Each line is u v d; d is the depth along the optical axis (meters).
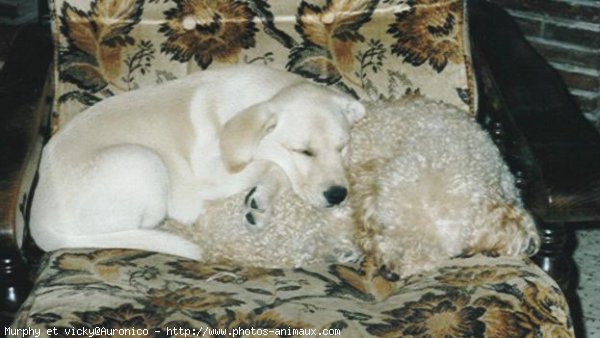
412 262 1.34
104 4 1.45
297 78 1.47
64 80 1.46
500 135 1.48
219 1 1.47
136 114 1.44
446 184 1.36
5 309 1.25
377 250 1.36
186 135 1.45
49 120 1.49
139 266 1.29
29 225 1.36
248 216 1.40
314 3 1.47
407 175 1.38
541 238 1.31
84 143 1.40
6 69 1.46
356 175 1.45
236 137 1.40
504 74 1.44
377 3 1.47
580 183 1.23
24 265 1.25
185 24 1.47
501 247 1.34
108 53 1.46
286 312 1.20
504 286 1.23
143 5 1.46
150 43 1.47
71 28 1.45
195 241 1.42
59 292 1.22
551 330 1.19
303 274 1.32
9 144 1.30
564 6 1.96
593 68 1.97
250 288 1.26
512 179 1.41
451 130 1.41
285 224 1.39
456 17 1.47
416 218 1.35
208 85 1.47
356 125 1.48
